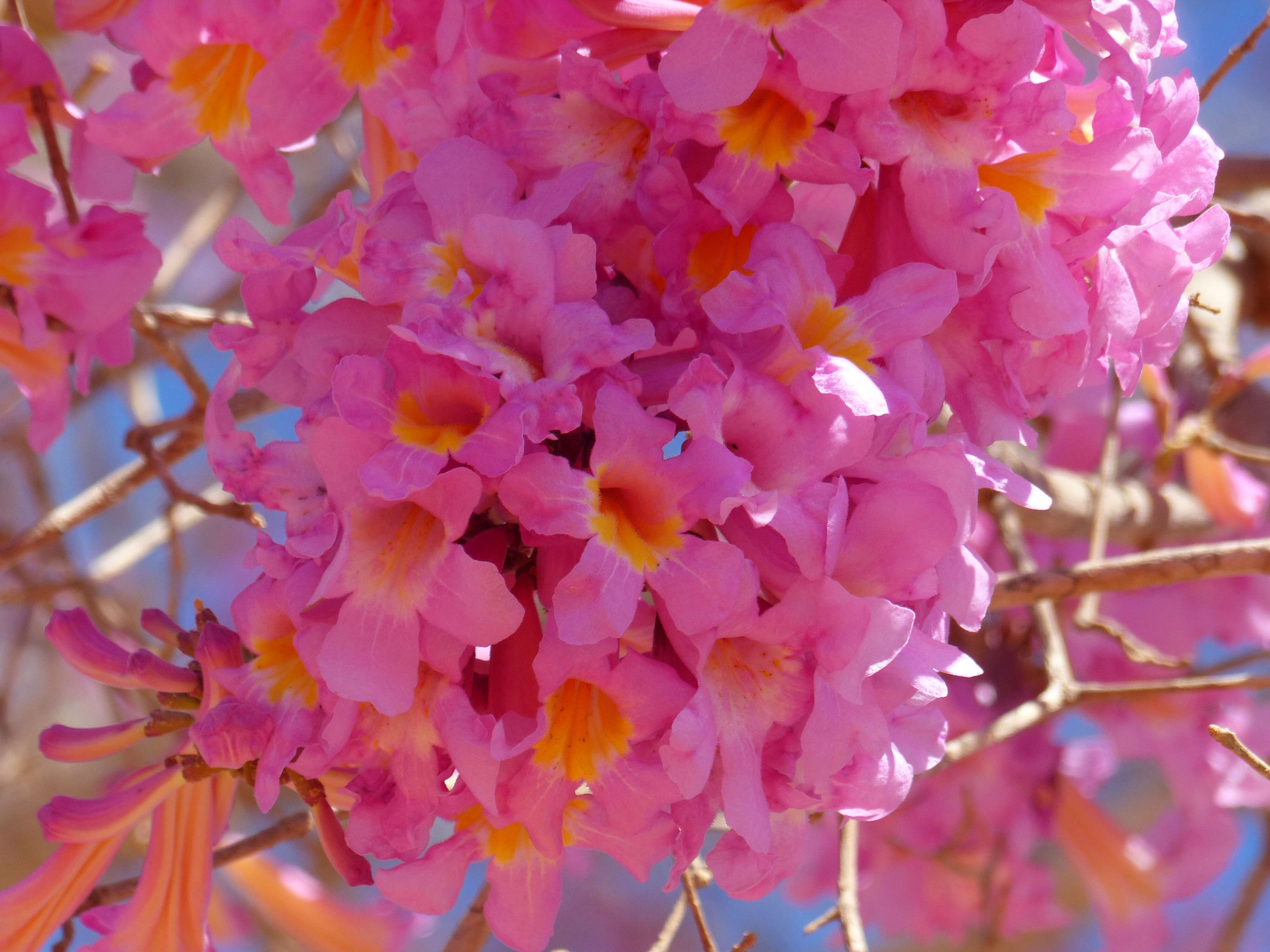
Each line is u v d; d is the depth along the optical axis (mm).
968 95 645
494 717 636
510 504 613
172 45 742
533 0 665
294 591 632
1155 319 683
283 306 656
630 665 624
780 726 629
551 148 651
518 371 613
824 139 640
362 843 634
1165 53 670
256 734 642
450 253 636
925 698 641
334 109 733
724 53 633
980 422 663
